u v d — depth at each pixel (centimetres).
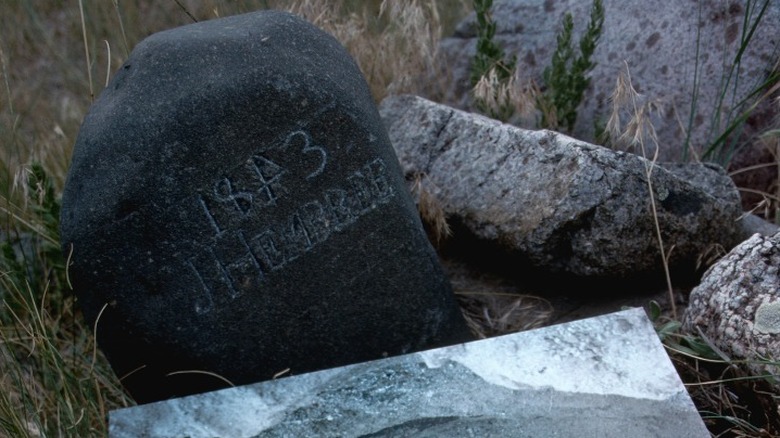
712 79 316
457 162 291
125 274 228
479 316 281
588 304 278
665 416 193
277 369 247
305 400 204
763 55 306
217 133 221
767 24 306
